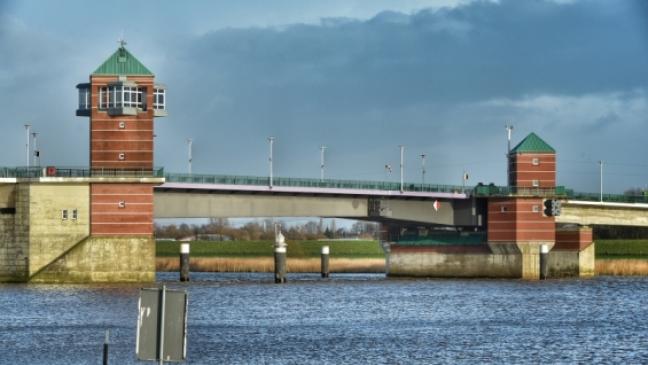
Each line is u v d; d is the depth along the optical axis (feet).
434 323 627.05
